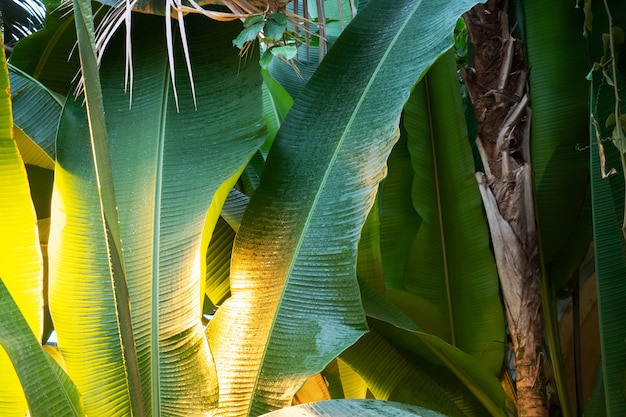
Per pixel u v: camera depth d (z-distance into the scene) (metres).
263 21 2.82
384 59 2.93
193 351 2.65
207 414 2.60
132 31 3.17
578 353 3.68
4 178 2.70
